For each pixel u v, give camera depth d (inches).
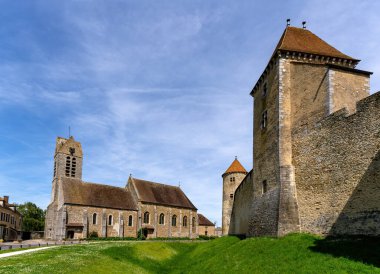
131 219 2728.8
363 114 781.9
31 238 3272.6
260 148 1202.6
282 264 732.7
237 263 861.2
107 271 924.0
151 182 3139.8
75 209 2422.5
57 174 2655.0
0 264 821.2
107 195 2701.8
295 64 1064.2
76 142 2829.7
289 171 994.7
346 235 781.9
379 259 605.6
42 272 749.9
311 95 985.5
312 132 951.6
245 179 1547.7
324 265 639.8
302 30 1238.3
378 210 709.9
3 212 2839.6
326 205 861.2
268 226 1051.3
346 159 815.7
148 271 1105.4
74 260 954.7
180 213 3125.0
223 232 2452.0
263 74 1206.3
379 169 719.7
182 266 1189.1
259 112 1251.8
